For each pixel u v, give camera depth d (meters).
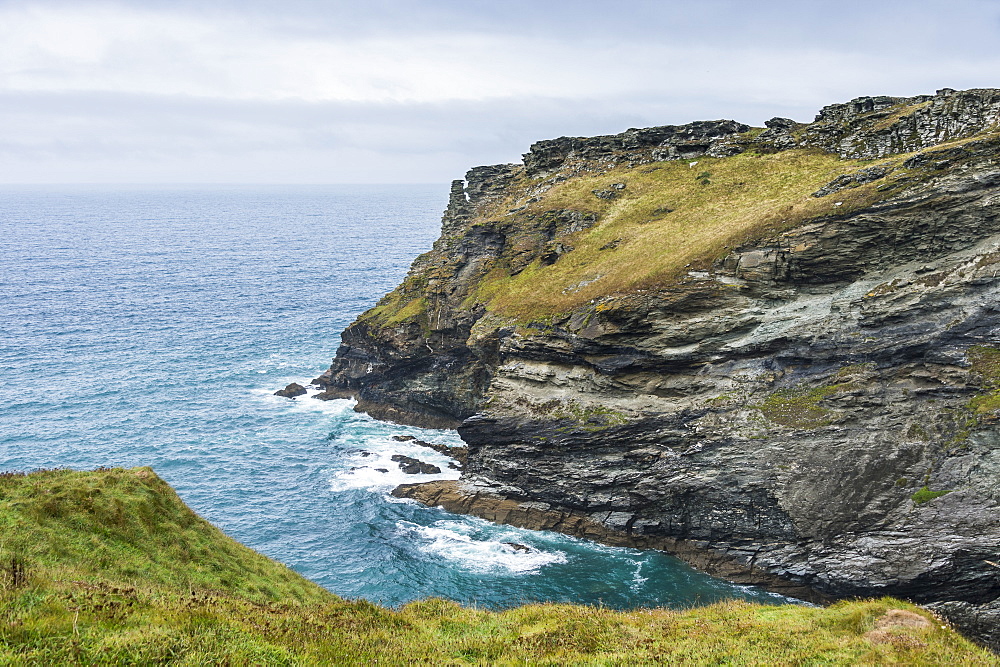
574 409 71.88
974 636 51.31
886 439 58.12
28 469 77.12
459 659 23.77
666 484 64.69
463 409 91.81
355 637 23.19
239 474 78.88
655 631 27.92
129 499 30.47
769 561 59.66
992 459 53.22
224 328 143.62
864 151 89.19
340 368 105.75
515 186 123.94
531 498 71.31
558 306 79.19
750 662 23.70
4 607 17.38
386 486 77.19
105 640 16.36
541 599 56.75
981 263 59.16
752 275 68.38
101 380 109.19
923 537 53.47
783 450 61.22
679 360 68.75
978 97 81.50
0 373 110.56
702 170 102.81
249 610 23.56
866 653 23.88
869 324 61.88
